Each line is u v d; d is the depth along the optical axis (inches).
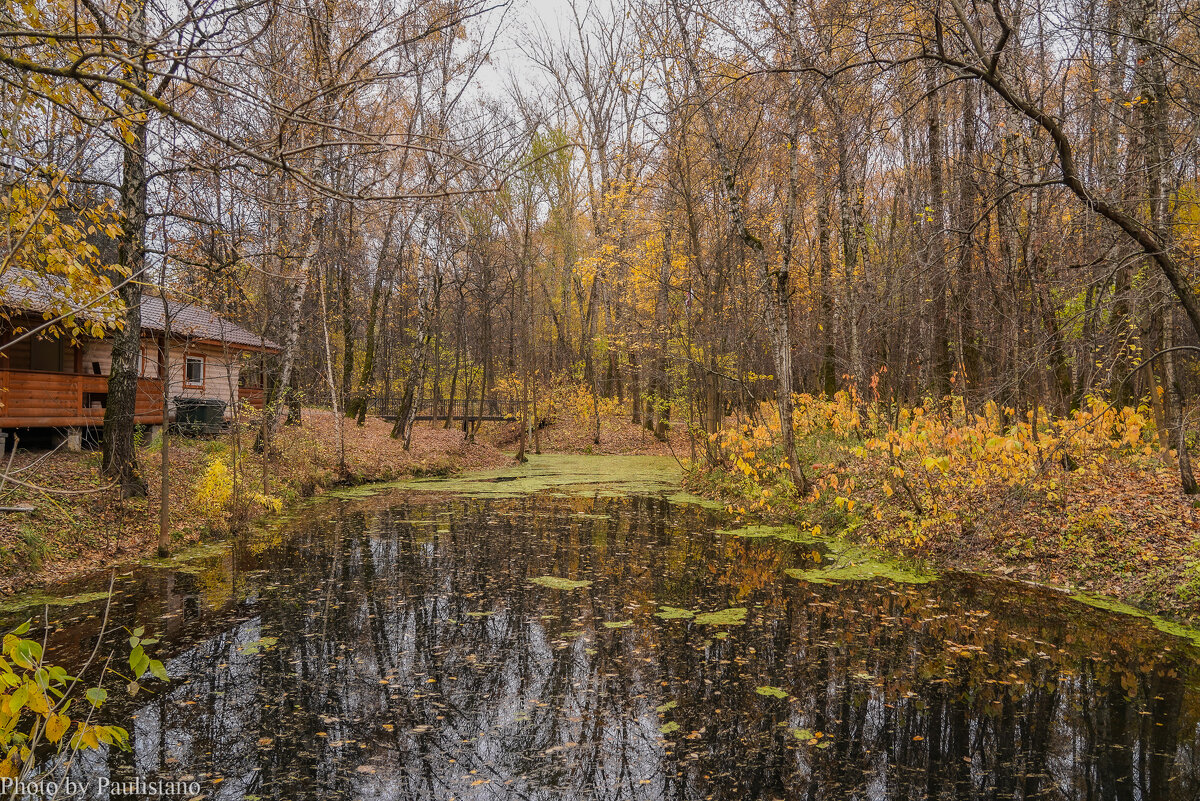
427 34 122.2
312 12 121.6
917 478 397.4
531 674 215.0
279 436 676.7
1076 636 244.4
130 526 384.5
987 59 209.5
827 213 603.5
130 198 363.6
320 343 976.9
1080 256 293.4
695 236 557.9
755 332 598.5
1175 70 265.4
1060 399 434.3
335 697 198.7
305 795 148.9
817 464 458.3
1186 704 190.5
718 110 447.5
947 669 216.1
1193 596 257.3
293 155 117.1
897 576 329.1
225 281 355.9
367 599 294.8
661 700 196.2
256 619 267.4
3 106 147.7
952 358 527.8
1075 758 163.0
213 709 191.0
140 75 143.0
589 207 1109.1
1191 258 242.1
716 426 657.0
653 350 938.7
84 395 509.4
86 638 244.1
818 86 266.1
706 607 282.4
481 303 1003.9
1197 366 511.2
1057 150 222.1
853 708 190.2
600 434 1096.8
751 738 174.2
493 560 367.2
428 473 785.6
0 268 121.8
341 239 641.0
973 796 147.9
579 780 155.3
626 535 434.3
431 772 158.7
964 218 340.5
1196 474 363.3
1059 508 347.6
